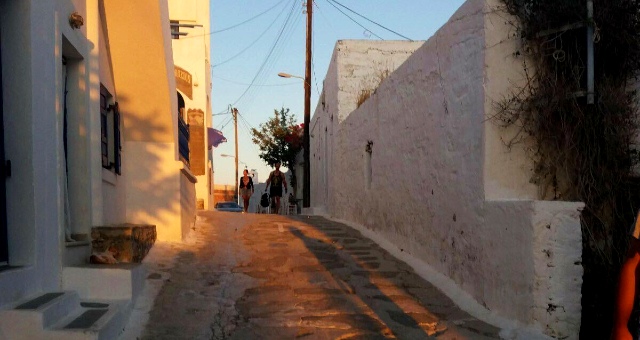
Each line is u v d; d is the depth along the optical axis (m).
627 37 5.59
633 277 2.80
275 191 18.75
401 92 9.13
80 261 6.19
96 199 6.87
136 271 5.89
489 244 5.96
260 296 6.55
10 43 4.73
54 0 5.35
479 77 6.22
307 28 20.59
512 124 6.08
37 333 4.12
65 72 6.49
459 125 6.79
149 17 7.87
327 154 16.75
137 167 9.09
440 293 6.80
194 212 11.66
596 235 5.59
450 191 7.07
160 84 8.59
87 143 6.54
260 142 31.44
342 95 14.38
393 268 8.05
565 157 5.79
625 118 5.61
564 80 5.82
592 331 5.29
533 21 5.91
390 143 9.80
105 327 4.44
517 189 6.07
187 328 5.34
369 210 11.27
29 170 4.71
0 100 4.65
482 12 6.16
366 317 5.85
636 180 5.60
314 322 5.65
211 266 7.84
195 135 19.88
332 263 8.33
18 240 4.71
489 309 5.92
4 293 4.21
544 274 5.07
